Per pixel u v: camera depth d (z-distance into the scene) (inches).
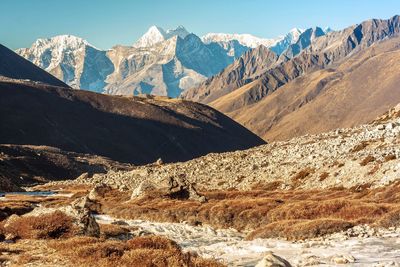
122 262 879.7
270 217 1785.2
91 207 2711.6
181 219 2169.0
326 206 1675.7
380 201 1827.0
